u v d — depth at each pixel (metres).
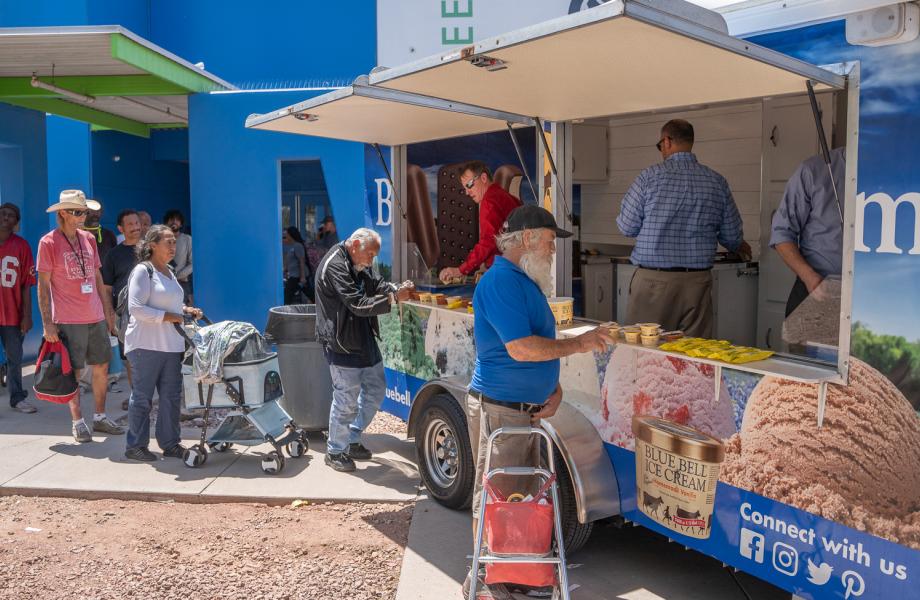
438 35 10.84
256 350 5.45
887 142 2.83
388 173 6.30
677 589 3.83
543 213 3.31
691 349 3.47
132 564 4.10
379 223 7.34
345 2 11.53
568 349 3.24
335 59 11.64
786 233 3.66
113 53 6.82
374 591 3.84
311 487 5.14
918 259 2.74
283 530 4.55
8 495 5.08
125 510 4.85
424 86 3.73
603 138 6.82
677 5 2.64
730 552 3.35
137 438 5.60
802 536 3.08
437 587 3.81
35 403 7.29
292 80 11.78
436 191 6.68
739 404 3.28
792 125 4.89
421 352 5.55
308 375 6.01
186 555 4.22
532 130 6.14
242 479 5.28
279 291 8.91
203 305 9.09
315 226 13.49
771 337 5.14
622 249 6.81
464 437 4.56
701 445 3.40
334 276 5.18
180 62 8.09
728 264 5.30
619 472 3.90
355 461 5.66
